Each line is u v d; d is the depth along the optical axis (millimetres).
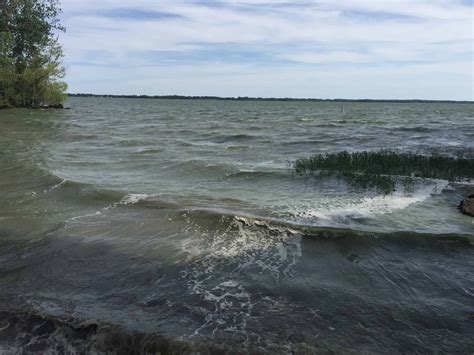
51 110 51531
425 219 8383
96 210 8922
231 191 10797
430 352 4367
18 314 4988
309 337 4578
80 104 98188
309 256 6637
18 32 45812
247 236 7340
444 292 5598
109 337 4609
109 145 20406
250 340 4496
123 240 7238
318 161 14180
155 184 11578
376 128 32438
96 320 4832
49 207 9164
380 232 7301
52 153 17109
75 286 5688
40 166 13531
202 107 104938
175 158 16219
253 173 12836
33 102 50375
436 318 4977
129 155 17047
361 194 10375
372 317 4988
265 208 9062
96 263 6383
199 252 6738
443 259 6582
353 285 5762
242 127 34406
